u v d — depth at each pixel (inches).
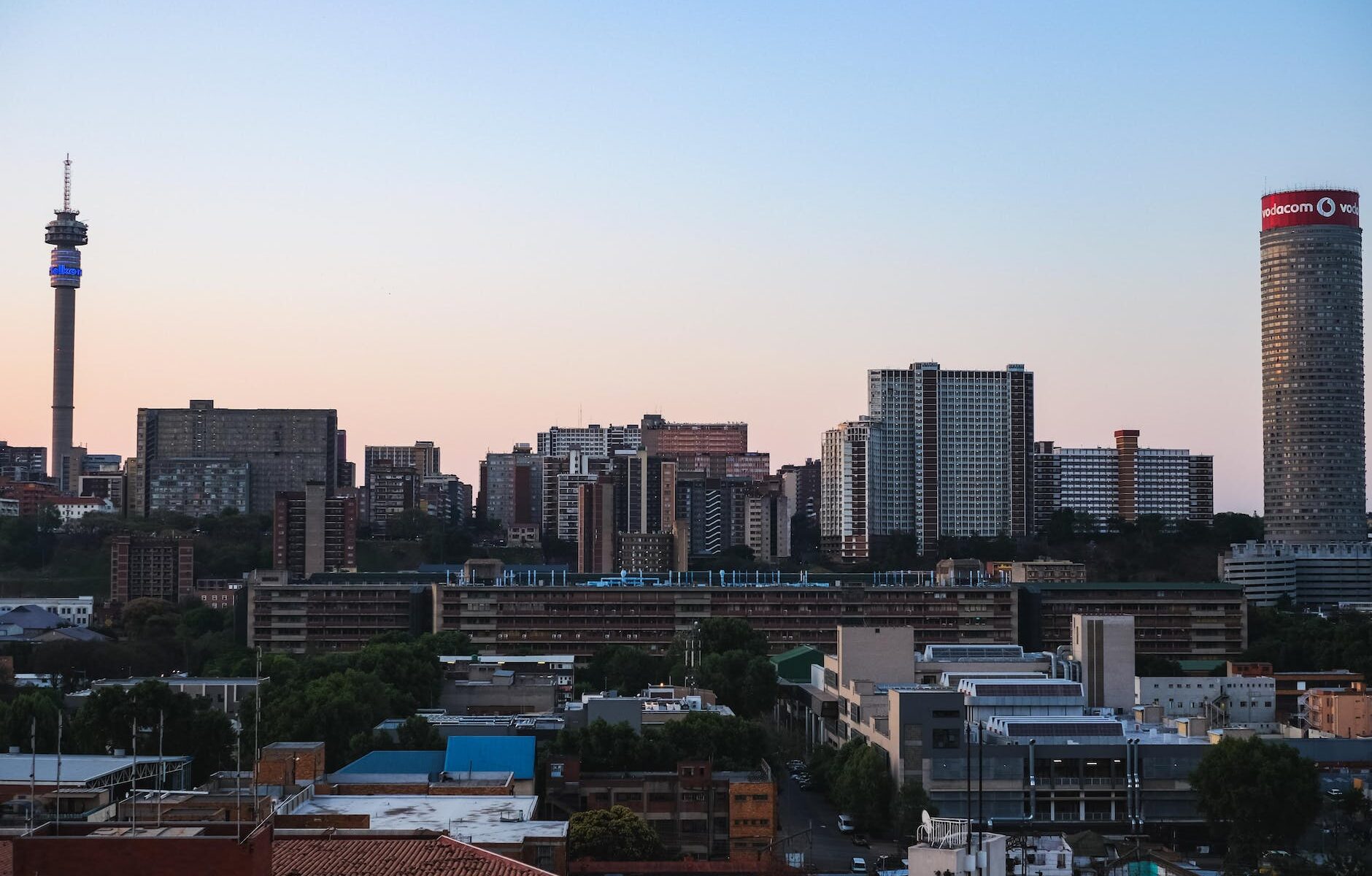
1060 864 7180.1
